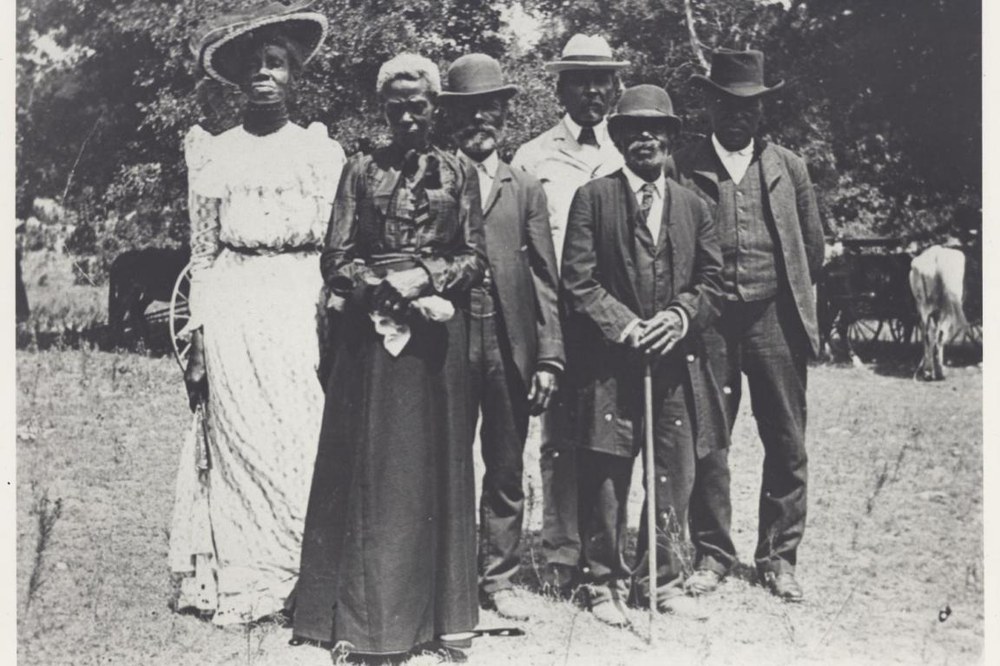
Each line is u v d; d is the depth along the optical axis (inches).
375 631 158.7
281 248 179.6
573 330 178.7
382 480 159.9
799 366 187.5
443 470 163.2
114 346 340.5
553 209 195.2
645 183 177.3
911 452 255.0
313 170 181.5
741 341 186.4
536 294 177.2
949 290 305.4
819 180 285.9
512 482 177.6
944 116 283.1
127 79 313.3
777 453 188.7
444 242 163.0
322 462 165.0
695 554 188.5
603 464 175.6
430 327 161.9
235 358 177.0
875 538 213.6
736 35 268.4
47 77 320.5
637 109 174.6
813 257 192.1
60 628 180.2
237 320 177.8
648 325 172.1
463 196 164.4
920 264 303.0
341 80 261.6
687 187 186.4
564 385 182.2
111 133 321.7
